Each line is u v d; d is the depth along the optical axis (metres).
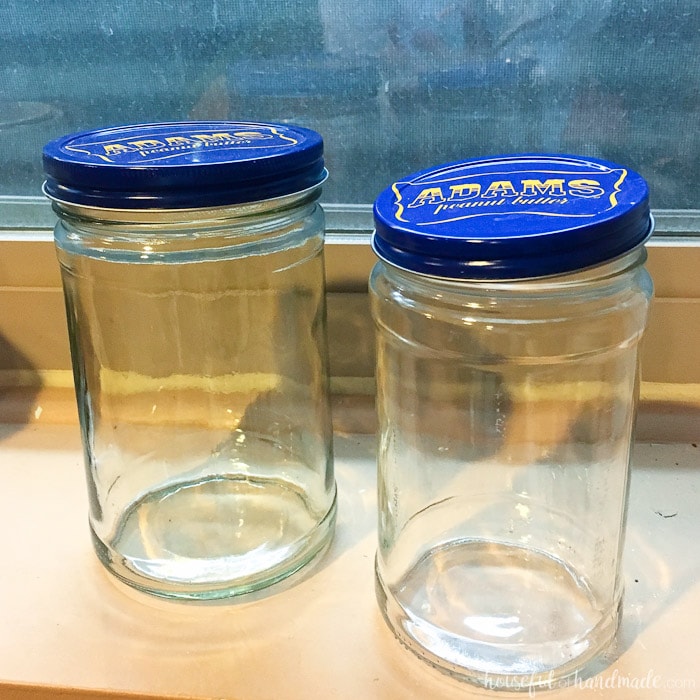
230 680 0.37
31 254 0.57
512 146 0.54
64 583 0.44
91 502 0.47
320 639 0.39
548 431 0.48
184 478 0.52
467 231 0.30
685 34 0.50
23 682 0.37
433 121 0.54
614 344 0.38
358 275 0.55
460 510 0.48
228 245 0.42
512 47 0.51
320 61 0.53
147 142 0.41
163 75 0.55
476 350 0.41
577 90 0.52
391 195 0.35
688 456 0.53
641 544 0.46
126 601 0.42
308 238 0.43
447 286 0.33
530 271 0.29
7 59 0.55
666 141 0.52
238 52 0.53
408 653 0.38
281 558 0.44
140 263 0.43
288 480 0.50
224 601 0.42
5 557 0.46
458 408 0.48
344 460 0.55
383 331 0.40
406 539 0.45
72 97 0.56
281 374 0.51
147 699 0.37
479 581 0.42
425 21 0.51
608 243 0.30
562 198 0.33
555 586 0.42
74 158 0.36
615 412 0.42
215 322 0.52
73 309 0.46
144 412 0.53
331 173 0.55
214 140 0.41
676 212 0.53
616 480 0.43
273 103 0.55
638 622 0.40
